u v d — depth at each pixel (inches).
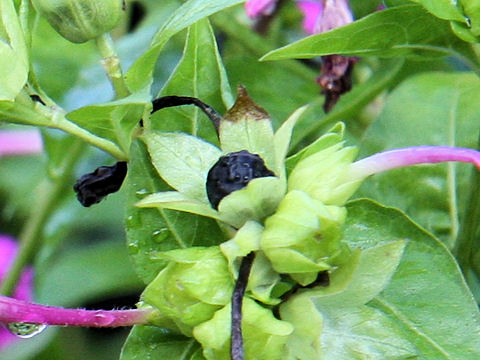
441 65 8.5
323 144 5.7
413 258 5.9
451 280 5.8
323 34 6.1
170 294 5.4
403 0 6.6
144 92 5.7
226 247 5.4
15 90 5.7
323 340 5.4
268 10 9.1
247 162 5.5
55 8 5.8
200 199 5.6
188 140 5.7
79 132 5.9
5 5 5.7
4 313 5.5
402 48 6.4
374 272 5.5
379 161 5.5
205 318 5.4
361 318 5.5
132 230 6.0
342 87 7.3
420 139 7.8
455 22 6.1
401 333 5.5
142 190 6.0
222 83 6.1
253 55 9.0
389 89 8.5
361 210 6.0
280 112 8.6
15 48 5.7
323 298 5.5
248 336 5.4
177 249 5.9
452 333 5.8
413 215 7.5
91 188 6.0
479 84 8.0
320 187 5.5
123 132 5.9
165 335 5.8
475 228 6.9
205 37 6.1
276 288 5.5
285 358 5.4
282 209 5.4
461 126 7.9
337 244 5.4
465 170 7.5
